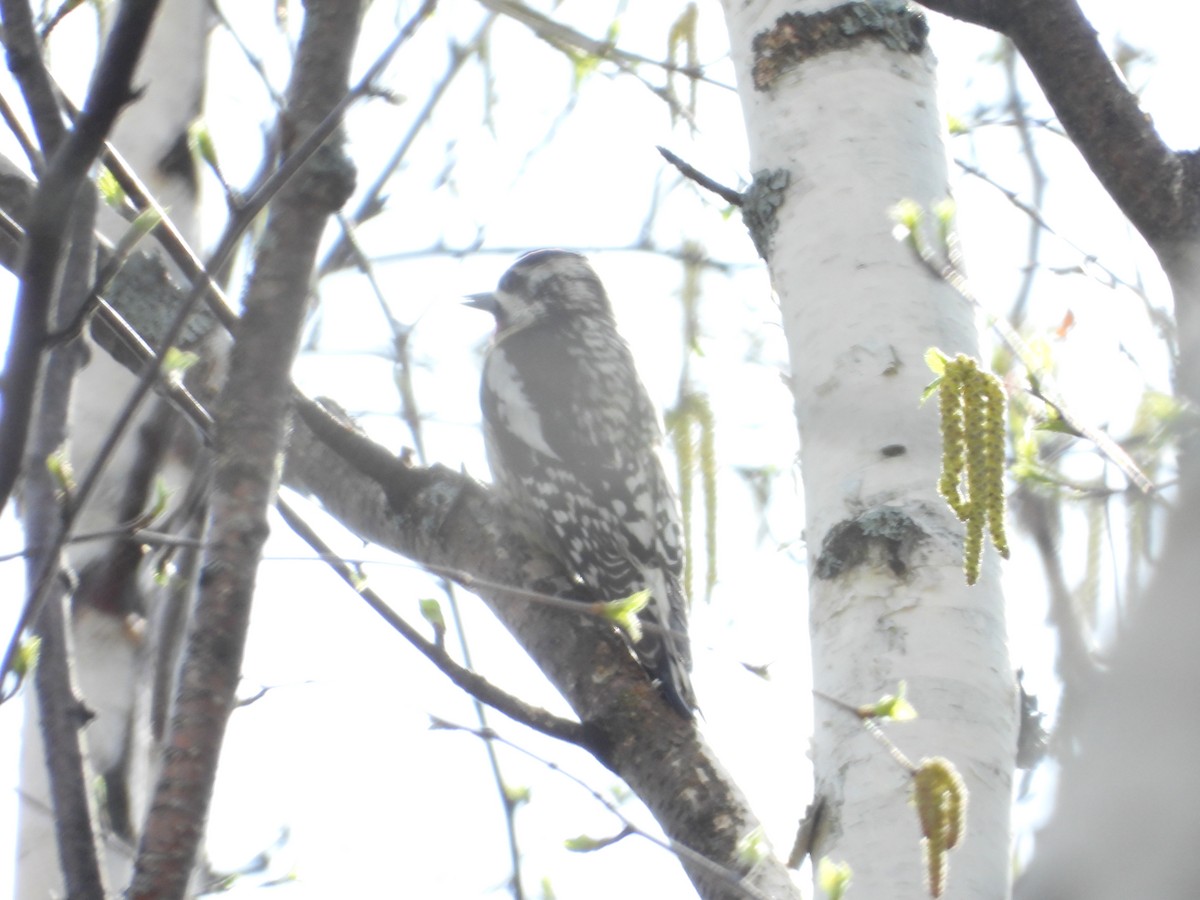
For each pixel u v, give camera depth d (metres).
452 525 8.55
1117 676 3.75
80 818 4.34
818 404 6.30
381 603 6.73
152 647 7.86
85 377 8.82
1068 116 6.30
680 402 10.30
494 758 8.34
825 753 5.71
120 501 8.56
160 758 4.31
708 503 8.63
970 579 4.93
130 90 4.02
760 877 6.30
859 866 5.38
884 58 6.95
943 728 5.52
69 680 4.50
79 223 4.89
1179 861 3.51
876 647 5.72
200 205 9.80
